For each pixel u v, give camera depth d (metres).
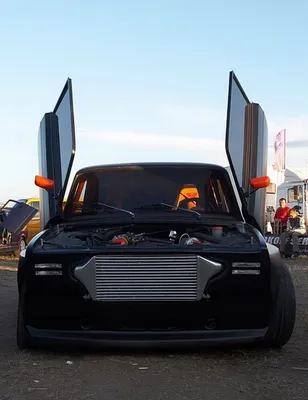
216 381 3.82
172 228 5.07
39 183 5.20
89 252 4.18
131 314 4.20
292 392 3.61
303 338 5.15
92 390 3.61
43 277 4.22
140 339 4.20
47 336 4.30
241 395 3.54
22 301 4.38
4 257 15.30
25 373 3.96
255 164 5.27
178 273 4.15
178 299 4.14
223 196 5.46
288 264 12.77
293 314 4.51
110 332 4.24
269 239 15.30
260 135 5.30
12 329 5.60
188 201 5.41
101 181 5.57
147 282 4.15
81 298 4.18
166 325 4.24
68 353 4.52
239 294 4.16
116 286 4.16
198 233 4.77
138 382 3.77
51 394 3.53
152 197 5.45
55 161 5.42
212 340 4.19
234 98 5.25
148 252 4.15
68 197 5.54
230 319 4.24
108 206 5.43
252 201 5.33
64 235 4.85
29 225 16.41
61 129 5.40
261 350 4.66
